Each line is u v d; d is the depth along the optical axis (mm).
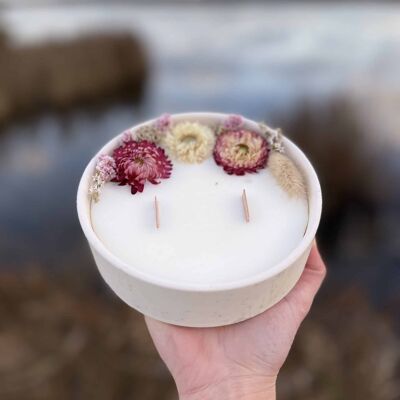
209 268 280
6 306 785
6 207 964
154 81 1201
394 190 918
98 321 759
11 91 1146
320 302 800
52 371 702
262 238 292
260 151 323
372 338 744
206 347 341
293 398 663
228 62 1242
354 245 883
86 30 1285
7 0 1434
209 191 314
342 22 1354
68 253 888
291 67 1199
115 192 312
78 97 1184
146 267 280
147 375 693
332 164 923
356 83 1109
